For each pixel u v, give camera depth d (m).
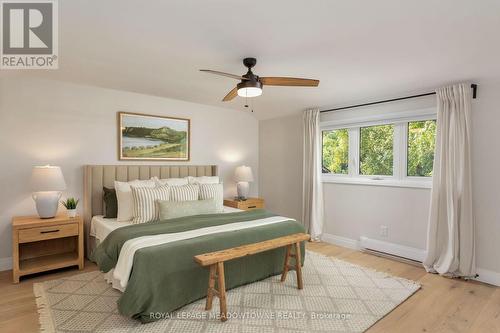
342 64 2.60
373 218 3.83
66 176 3.38
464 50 2.25
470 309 2.36
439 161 3.13
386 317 2.23
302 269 3.19
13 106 3.06
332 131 4.43
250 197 5.25
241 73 2.90
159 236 2.45
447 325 2.12
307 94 3.66
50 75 3.08
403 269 3.23
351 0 1.60
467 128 2.94
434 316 2.25
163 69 2.84
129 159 3.85
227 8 1.70
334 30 1.96
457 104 3.00
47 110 3.25
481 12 1.69
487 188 2.91
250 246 2.43
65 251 3.35
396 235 3.61
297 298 2.50
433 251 3.14
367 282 2.85
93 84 3.45
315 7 1.67
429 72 2.76
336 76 2.93
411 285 2.78
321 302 2.43
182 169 4.29
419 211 3.40
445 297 2.57
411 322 2.16
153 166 4.00
